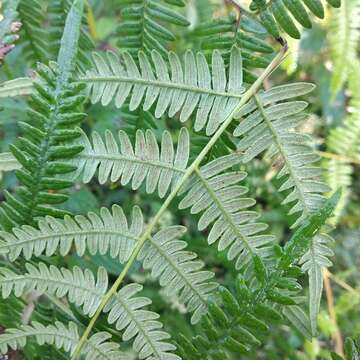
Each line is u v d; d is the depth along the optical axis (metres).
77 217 0.46
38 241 0.46
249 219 0.46
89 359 0.47
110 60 0.46
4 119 0.65
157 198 0.71
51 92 0.46
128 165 0.46
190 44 0.76
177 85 0.46
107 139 0.46
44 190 0.47
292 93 0.46
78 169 0.46
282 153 0.46
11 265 0.50
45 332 0.47
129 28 0.53
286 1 0.47
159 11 0.52
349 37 0.73
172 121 0.78
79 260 0.57
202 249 0.68
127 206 0.74
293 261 0.44
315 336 0.46
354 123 0.76
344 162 0.76
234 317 0.46
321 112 0.91
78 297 0.47
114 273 0.58
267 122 0.46
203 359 0.47
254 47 0.49
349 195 0.83
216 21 0.50
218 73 0.46
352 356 0.46
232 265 0.61
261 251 0.46
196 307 0.47
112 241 0.46
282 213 0.72
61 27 0.58
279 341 0.68
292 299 0.45
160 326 0.46
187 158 0.46
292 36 0.47
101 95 0.46
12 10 0.51
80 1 0.46
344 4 0.73
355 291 0.73
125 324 0.46
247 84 0.51
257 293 0.45
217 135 0.46
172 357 0.46
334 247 0.83
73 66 0.46
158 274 0.46
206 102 0.46
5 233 0.46
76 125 0.48
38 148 0.46
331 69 0.84
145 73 0.46
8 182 0.67
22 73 0.67
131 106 0.46
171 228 0.46
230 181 0.46
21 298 0.52
